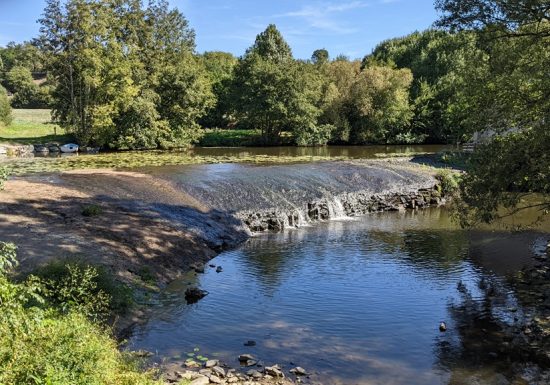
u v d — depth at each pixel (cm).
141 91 5297
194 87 5616
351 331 1198
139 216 1912
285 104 5947
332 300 1408
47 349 670
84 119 4788
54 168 2973
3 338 641
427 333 1194
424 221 2595
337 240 2138
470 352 1092
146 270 1497
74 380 650
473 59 1658
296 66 6119
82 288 1097
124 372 788
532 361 1048
